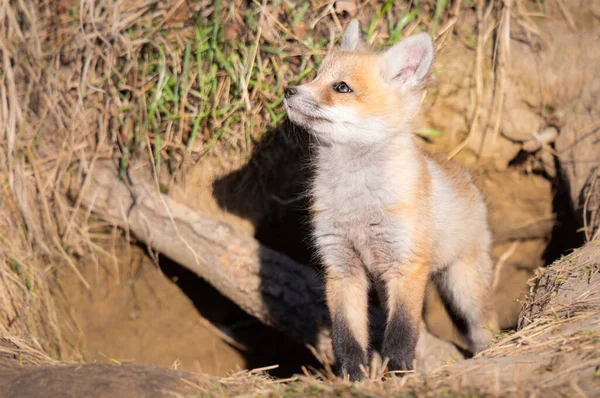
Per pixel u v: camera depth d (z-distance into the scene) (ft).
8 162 36.19
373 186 25.46
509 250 40.32
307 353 38.70
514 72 35.50
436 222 27.48
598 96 34.96
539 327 21.43
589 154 34.88
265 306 33.76
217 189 36.58
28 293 33.78
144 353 37.93
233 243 34.30
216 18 35.45
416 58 25.84
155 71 36.14
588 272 25.18
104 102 36.70
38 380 19.26
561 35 35.86
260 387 18.72
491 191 38.19
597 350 17.69
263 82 35.24
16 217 35.65
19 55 37.65
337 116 24.94
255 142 35.70
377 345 32.14
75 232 36.50
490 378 17.56
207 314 39.96
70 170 36.70
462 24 35.94
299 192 36.50
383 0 35.78
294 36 35.09
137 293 38.27
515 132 35.86
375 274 27.20
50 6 38.27
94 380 19.07
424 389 16.98
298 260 40.32
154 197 35.27
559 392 15.79
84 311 37.22
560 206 38.47
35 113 37.40
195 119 35.47
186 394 18.19
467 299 31.48
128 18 36.78
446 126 35.76
